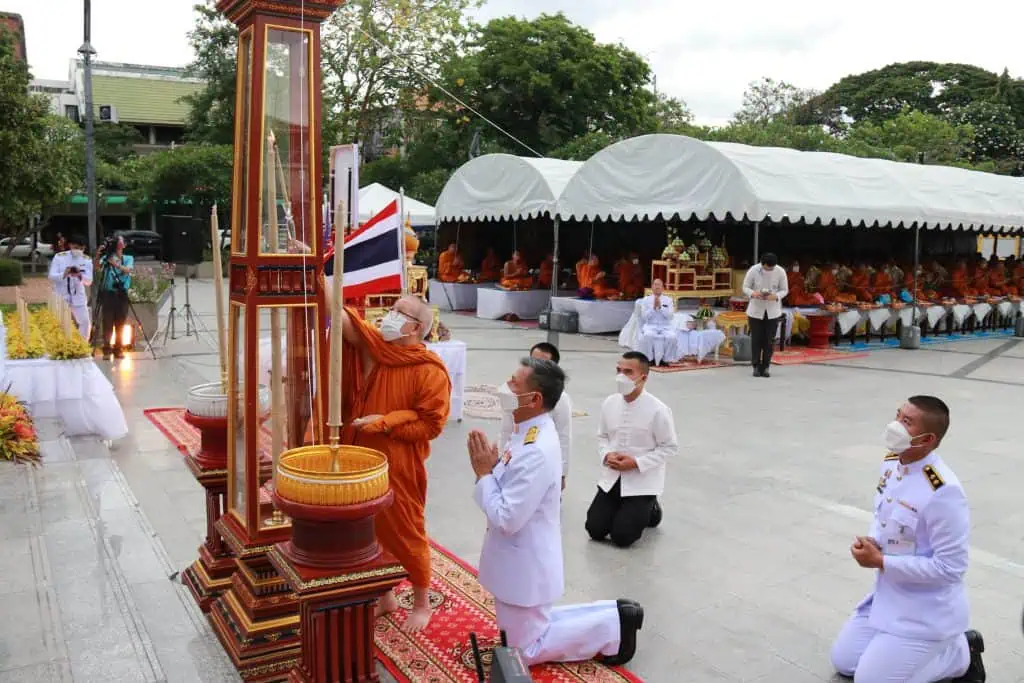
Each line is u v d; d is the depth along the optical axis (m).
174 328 14.98
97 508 5.49
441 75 27.88
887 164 17.66
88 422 7.56
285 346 3.69
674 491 6.76
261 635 3.53
